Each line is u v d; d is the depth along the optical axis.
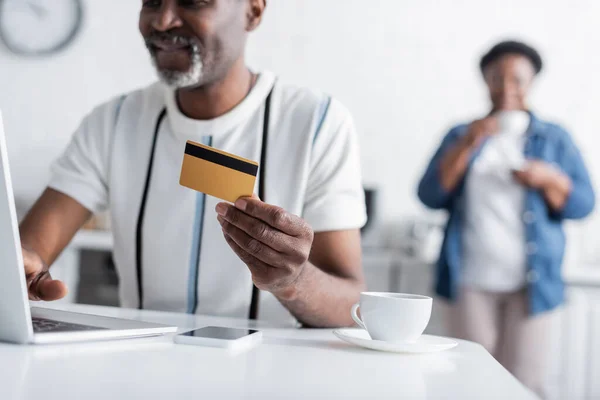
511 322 2.50
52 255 1.25
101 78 3.33
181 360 0.67
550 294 2.45
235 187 0.80
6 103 3.31
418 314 0.81
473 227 2.51
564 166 2.55
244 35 1.23
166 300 1.25
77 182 1.29
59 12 3.31
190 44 1.15
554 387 2.67
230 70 1.22
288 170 1.24
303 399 0.54
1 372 0.57
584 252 3.18
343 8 3.35
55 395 0.51
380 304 0.81
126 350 0.70
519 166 2.48
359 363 0.71
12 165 3.30
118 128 1.31
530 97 3.27
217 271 1.22
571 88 3.26
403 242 3.29
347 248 1.18
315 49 3.35
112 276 2.79
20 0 3.31
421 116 3.33
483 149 2.54
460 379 0.66
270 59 3.36
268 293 1.21
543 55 3.27
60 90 3.32
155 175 1.27
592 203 2.55
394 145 3.33
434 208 2.61
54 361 0.63
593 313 2.67
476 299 2.50
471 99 3.31
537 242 2.45
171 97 1.29
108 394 0.52
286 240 0.82
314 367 0.68
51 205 1.28
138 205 1.27
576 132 3.25
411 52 3.33
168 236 1.24
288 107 1.27
